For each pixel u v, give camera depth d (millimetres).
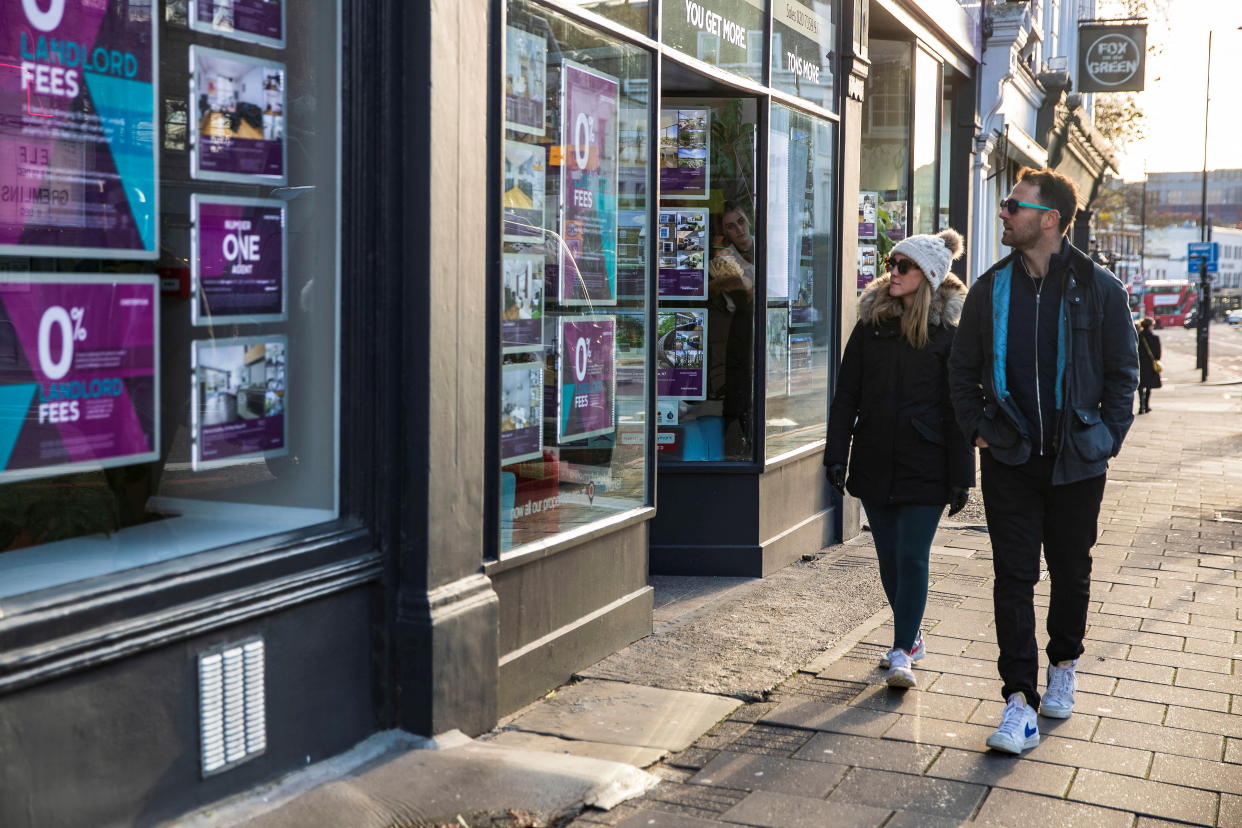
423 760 4008
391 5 4055
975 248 14188
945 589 6895
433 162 4105
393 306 4113
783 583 7051
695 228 7281
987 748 4367
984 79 13969
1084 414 4414
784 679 5145
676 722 4594
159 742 3275
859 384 5129
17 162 3121
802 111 7902
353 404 4074
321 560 3865
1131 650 5660
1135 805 3875
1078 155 25109
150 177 3475
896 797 3924
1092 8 27828
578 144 5328
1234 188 136750
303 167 3975
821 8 8195
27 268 3158
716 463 7238
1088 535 4562
